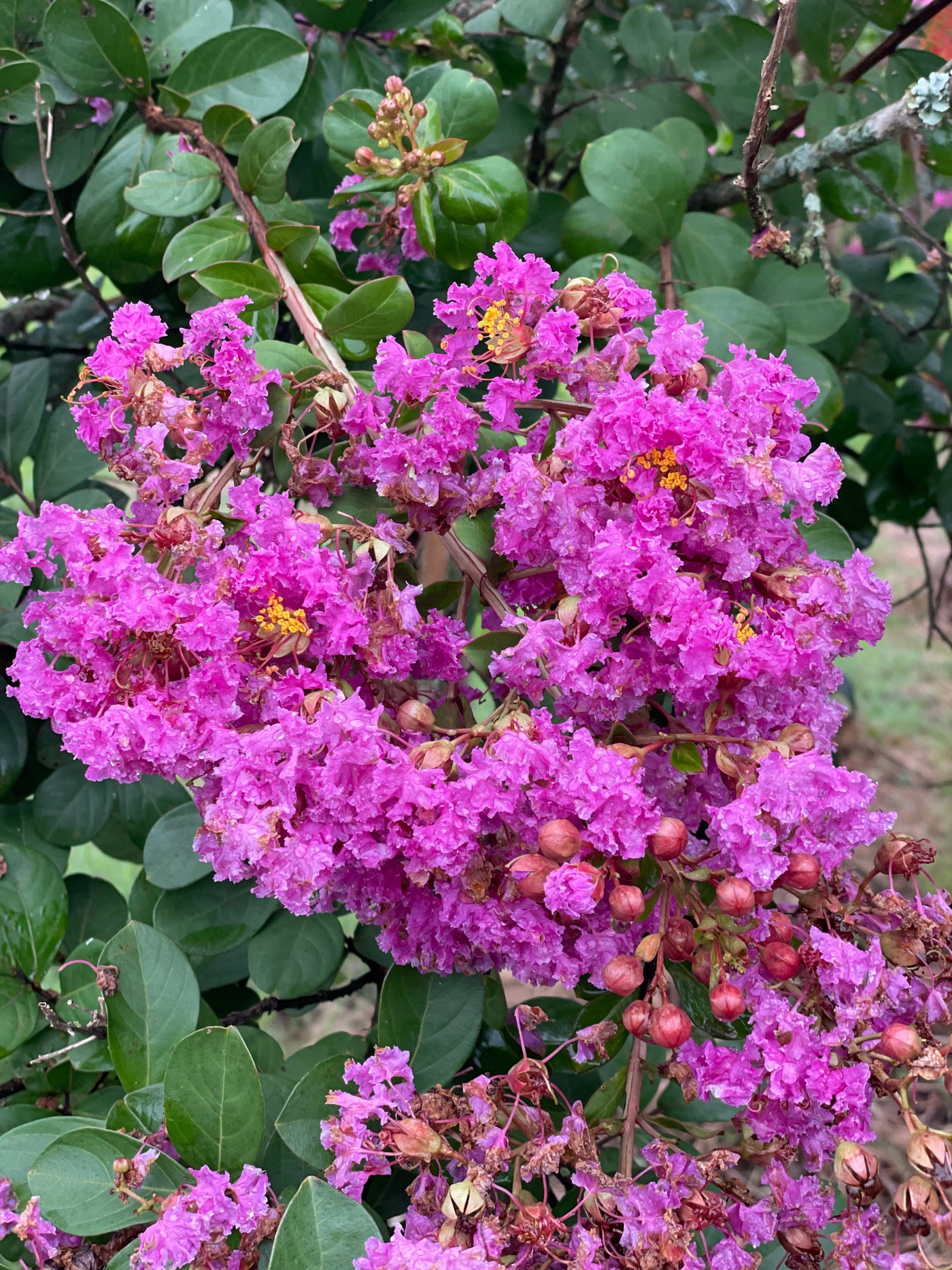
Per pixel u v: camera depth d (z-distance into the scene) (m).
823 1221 0.32
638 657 0.33
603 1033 0.34
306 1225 0.30
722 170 0.55
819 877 0.32
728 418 0.32
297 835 0.31
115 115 0.47
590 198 0.49
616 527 0.32
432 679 0.37
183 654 0.32
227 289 0.38
